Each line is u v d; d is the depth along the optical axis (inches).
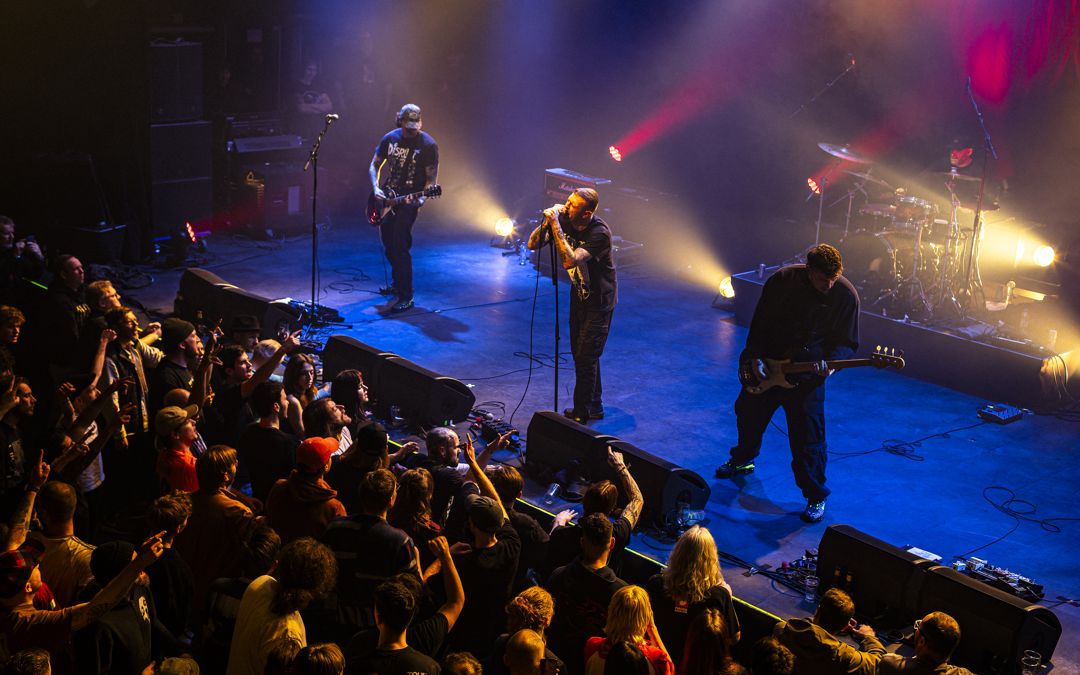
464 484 239.6
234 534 211.8
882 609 248.7
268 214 591.8
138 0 550.0
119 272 523.8
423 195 458.0
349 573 195.3
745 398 319.6
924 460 345.7
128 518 256.5
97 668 173.8
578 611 199.0
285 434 258.7
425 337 442.3
